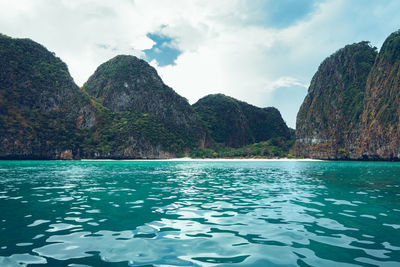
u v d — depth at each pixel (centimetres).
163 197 1068
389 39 8169
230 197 1076
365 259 415
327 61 11038
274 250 460
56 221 666
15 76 7925
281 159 9331
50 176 2128
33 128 7444
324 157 9250
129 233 565
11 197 1048
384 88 7581
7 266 382
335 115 9531
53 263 395
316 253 445
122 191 1244
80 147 8338
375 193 1194
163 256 430
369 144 7544
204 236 546
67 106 8944
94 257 423
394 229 597
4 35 8525
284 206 885
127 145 9062
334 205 898
